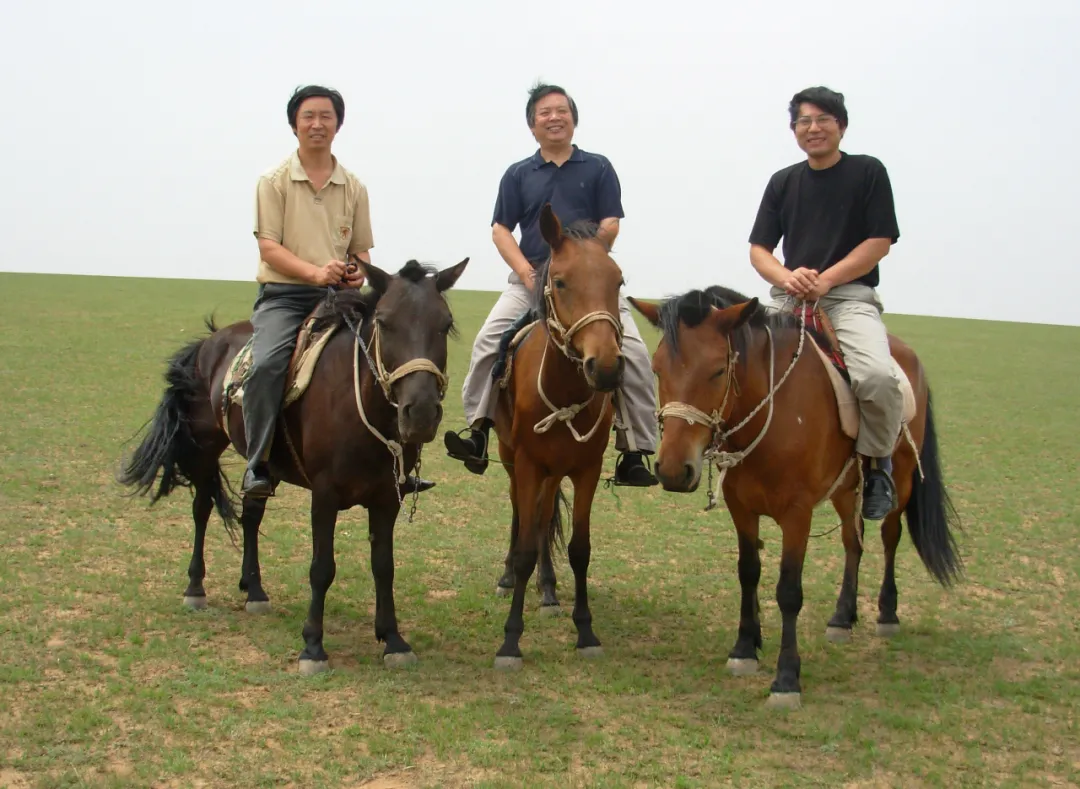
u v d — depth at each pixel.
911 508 7.19
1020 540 9.99
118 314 31.34
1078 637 7.00
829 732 5.22
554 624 7.14
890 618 7.09
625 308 6.80
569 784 4.57
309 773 4.64
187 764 4.64
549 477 6.62
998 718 5.49
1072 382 25.91
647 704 5.62
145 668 5.89
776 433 5.63
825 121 6.33
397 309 5.57
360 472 5.96
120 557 8.27
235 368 6.61
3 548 8.34
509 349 6.74
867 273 6.47
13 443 12.92
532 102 7.14
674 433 5.23
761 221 6.88
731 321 5.33
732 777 4.73
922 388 7.07
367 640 6.61
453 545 9.25
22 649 6.07
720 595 7.96
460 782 4.61
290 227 6.64
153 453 7.22
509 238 7.21
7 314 29.59
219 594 7.53
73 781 4.47
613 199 7.20
